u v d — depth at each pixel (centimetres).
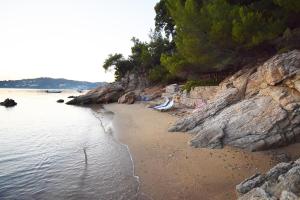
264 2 1642
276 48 1666
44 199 806
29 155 1324
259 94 1316
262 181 621
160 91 3909
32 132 2028
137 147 1280
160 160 1050
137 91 4578
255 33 1508
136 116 2353
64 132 1989
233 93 1445
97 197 780
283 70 1192
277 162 932
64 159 1212
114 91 5028
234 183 790
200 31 1798
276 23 1471
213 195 729
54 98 8281
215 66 2031
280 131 1090
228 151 1074
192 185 802
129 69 6122
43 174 1027
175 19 2009
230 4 1770
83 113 3434
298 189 502
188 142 1230
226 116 1263
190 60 1989
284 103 1152
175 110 2459
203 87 2125
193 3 1766
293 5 1395
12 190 886
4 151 1417
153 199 739
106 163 1085
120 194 788
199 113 1516
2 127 2302
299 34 1503
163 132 1530
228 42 1694
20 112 3669
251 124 1156
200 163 973
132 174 934
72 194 817
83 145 1454
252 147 1071
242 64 1939
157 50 4969
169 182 838
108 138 1586
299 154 1000
